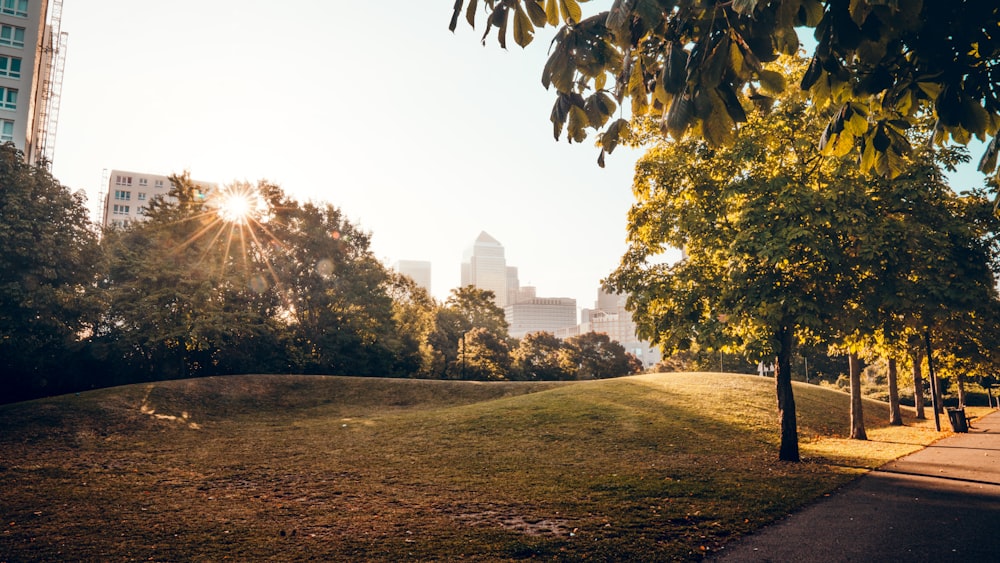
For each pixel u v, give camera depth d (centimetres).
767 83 257
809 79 291
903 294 1198
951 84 296
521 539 783
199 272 3366
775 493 1087
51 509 980
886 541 757
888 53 300
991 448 1812
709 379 3262
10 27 5200
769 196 1313
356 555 714
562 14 260
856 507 970
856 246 1230
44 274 2486
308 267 4444
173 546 760
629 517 906
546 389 3484
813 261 1226
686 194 1508
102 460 1557
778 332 1440
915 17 224
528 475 1330
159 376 3450
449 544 761
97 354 2986
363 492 1149
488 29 269
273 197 4509
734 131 256
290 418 2662
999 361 2419
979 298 1226
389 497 1098
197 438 2023
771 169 1414
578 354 7938
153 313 2991
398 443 1881
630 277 1562
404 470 1415
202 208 4003
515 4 261
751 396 2756
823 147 332
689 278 1471
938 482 1212
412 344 5344
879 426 2672
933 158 1387
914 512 927
